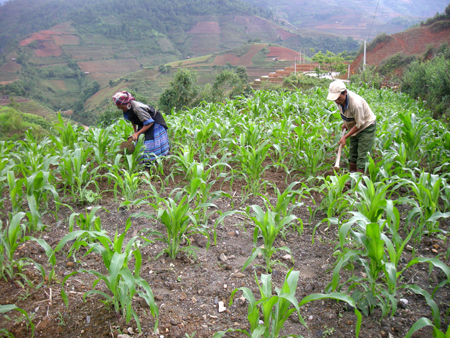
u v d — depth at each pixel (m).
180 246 3.53
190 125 7.02
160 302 2.78
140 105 5.20
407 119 5.36
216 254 3.44
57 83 160.25
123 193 4.31
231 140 5.27
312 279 3.06
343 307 2.72
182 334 2.49
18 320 2.56
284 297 1.99
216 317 2.65
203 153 5.57
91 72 181.75
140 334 2.46
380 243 2.45
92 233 2.44
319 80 34.06
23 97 111.69
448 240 3.62
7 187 4.84
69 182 4.44
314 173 5.06
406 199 3.39
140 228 3.86
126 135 5.80
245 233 3.84
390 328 2.52
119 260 2.24
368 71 26.16
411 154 5.44
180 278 3.06
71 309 2.67
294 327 2.56
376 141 5.72
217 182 5.33
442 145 5.47
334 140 5.64
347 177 3.68
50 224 3.96
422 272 3.14
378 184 3.62
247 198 4.62
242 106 10.14
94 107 109.25
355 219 2.62
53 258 2.74
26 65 169.88
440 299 2.80
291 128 5.98
